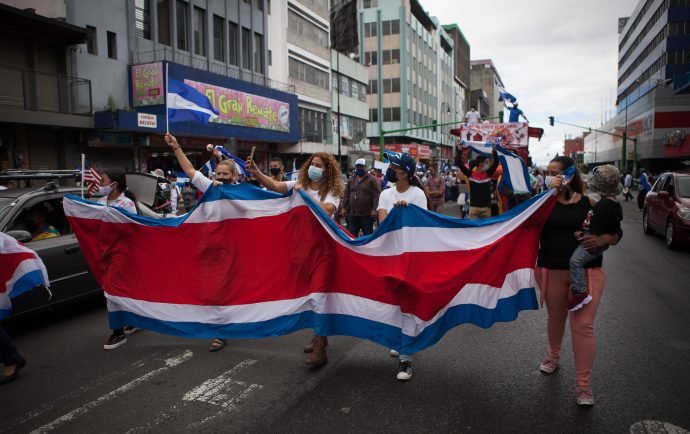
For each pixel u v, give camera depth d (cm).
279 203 507
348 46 4581
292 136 3134
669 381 434
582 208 423
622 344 532
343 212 1026
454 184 2836
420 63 7050
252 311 513
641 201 2541
